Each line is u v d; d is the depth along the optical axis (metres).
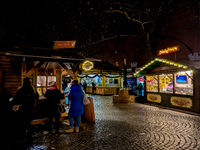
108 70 15.87
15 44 5.92
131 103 12.15
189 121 6.53
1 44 5.68
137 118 7.07
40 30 12.56
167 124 6.07
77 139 4.49
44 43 6.46
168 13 11.05
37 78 7.60
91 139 4.49
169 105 9.83
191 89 8.48
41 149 3.84
